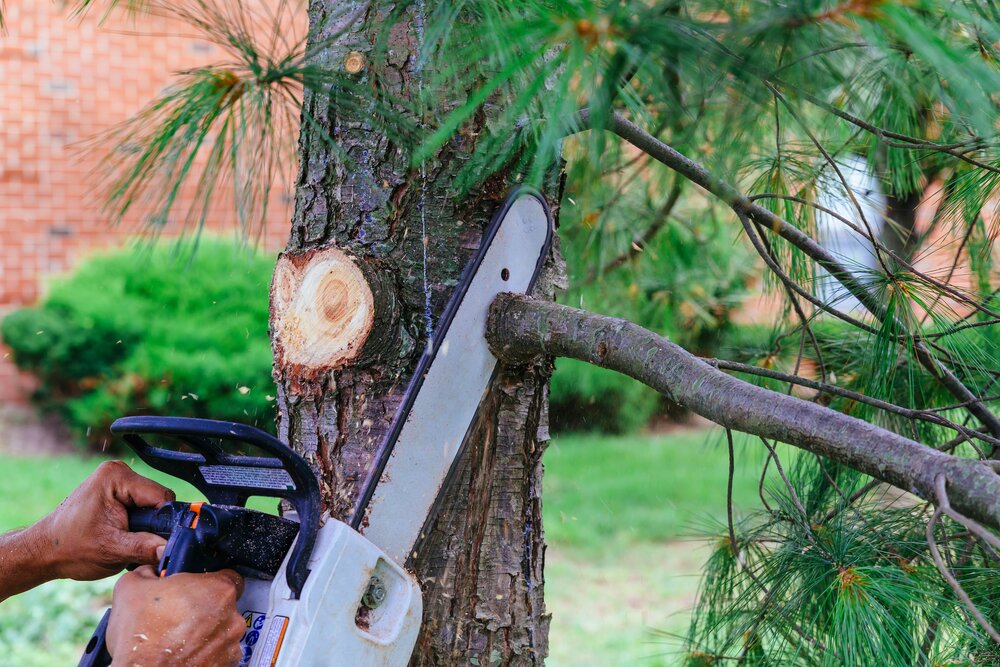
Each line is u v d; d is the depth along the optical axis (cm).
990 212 193
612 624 447
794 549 155
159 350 647
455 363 130
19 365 685
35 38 762
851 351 188
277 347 137
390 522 125
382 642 117
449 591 136
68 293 688
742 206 149
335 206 136
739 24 80
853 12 77
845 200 188
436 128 130
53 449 687
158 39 791
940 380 165
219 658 108
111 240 789
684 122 100
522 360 136
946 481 93
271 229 664
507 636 140
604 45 83
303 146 139
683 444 749
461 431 132
